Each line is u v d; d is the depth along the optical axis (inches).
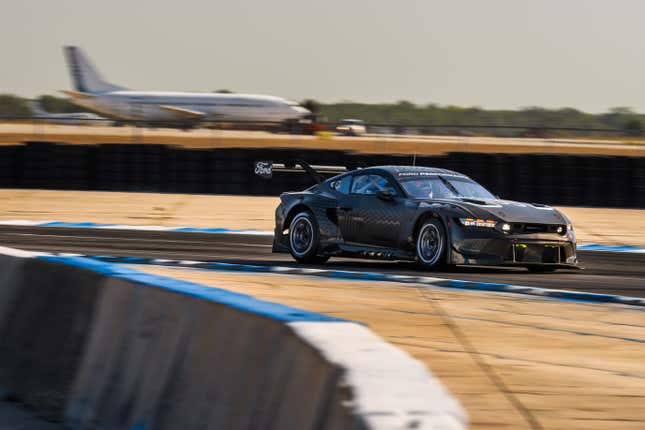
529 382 649.6
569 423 545.0
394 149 5137.8
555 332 862.5
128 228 2630.4
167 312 546.0
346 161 3683.6
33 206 3282.5
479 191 1557.6
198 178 3779.5
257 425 432.1
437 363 706.2
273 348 444.5
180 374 514.6
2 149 3848.4
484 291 1174.3
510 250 1398.9
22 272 689.6
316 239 1589.6
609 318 956.6
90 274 623.8
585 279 1400.1
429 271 1439.5
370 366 377.7
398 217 1472.7
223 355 484.1
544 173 3550.7
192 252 1819.6
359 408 331.0
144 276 603.5
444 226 1407.5
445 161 3597.4
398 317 930.7
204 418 480.1
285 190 3715.6
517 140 5364.2
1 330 687.7
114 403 558.9
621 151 4980.3
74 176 3841.0
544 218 1438.2
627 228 2812.5
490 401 592.4
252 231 2564.0
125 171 3826.3
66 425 590.6
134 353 560.4
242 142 5036.9
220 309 501.4
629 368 708.7
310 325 443.2
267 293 1117.1
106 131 5344.5
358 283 1238.9
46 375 629.3
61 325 633.6
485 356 738.2
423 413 326.3
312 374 394.6
